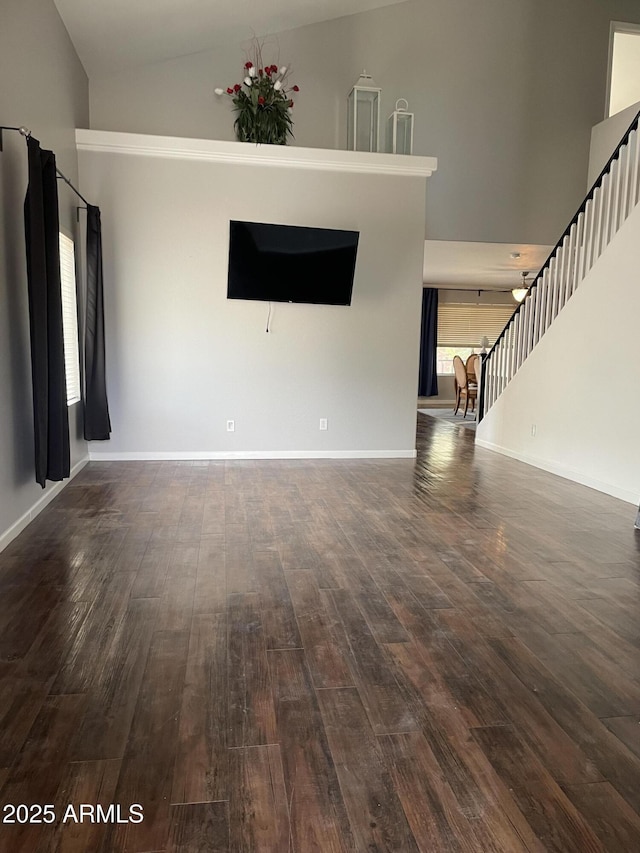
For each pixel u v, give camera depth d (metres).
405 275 5.67
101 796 1.47
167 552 3.17
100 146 5.04
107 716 1.79
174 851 1.32
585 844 1.36
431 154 6.73
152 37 5.32
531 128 6.89
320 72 6.26
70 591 2.66
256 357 5.53
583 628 2.41
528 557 3.20
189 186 5.22
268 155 5.25
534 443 5.73
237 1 5.16
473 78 6.70
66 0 4.29
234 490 4.52
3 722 1.75
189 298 5.34
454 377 11.81
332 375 5.68
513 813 1.44
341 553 3.21
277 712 1.82
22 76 3.54
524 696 1.93
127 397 5.38
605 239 4.77
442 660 2.14
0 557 3.06
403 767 1.60
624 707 1.89
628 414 4.41
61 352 3.59
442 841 1.36
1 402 3.16
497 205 6.92
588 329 4.88
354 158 5.40
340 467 5.43
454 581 2.86
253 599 2.62
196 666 2.07
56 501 4.11
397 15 6.41
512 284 11.41
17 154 3.43
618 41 8.05
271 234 5.19
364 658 2.15
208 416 5.53
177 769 1.57
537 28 6.78
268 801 1.47
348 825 1.40
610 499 4.46
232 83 6.04
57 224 3.50
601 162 6.83
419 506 4.19
